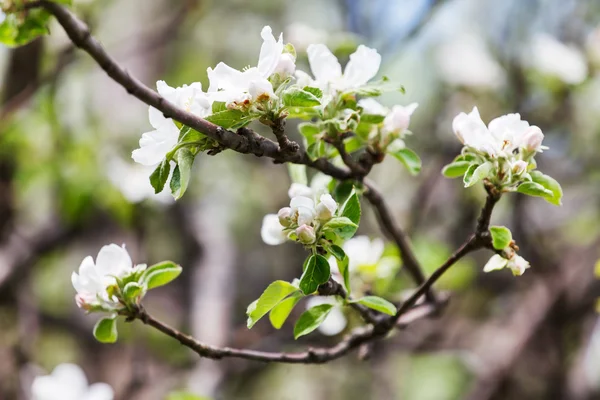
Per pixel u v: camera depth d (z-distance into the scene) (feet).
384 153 9.39
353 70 8.80
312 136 8.96
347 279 8.50
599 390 20.06
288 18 25.85
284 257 24.67
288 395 23.95
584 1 22.31
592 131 20.62
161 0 23.94
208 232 22.82
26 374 19.52
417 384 24.30
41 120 19.24
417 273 11.50
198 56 25.52
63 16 6.45
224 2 26.16
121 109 21.99
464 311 22.56
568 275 20.85
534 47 20.20
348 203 7.77
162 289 23.59
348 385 24.13
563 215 23.58
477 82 20.92
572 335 21.43
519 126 8.11
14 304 20.98
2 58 18.11
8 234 20.01
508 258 8.39
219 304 20.80
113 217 19.57
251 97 7.25
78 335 23.58
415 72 22.95
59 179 18.88
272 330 19.47
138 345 19.97
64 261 23.21
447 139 21.52
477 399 20.51
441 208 21.79
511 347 20.52
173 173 7.38
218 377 19.02
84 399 12.01
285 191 25.08
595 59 19.80
